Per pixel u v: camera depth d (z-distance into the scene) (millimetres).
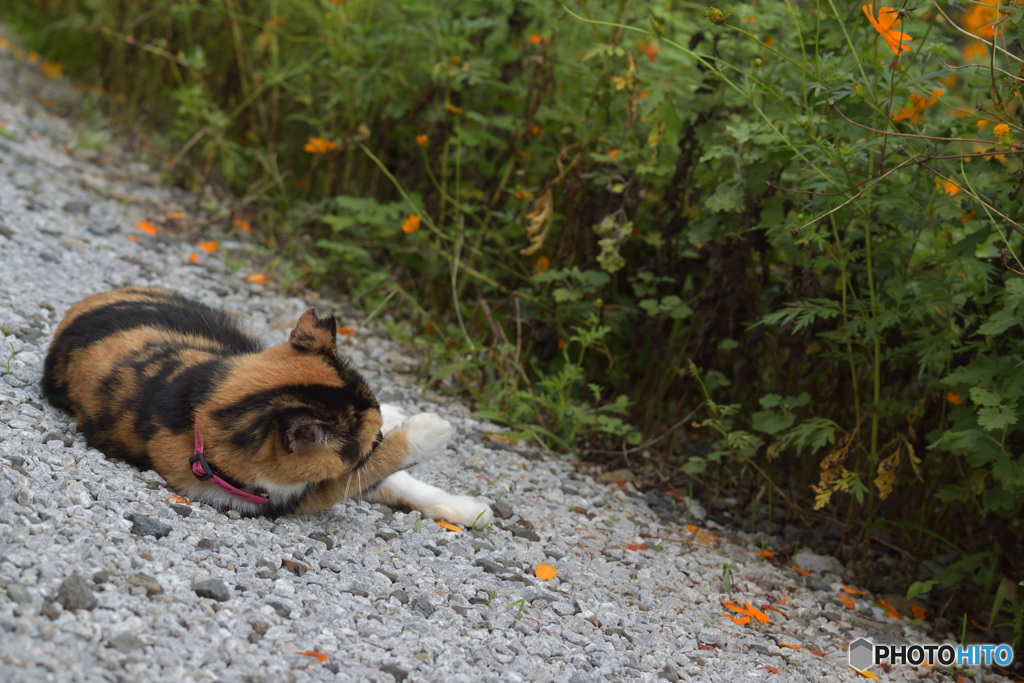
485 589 3441
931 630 4188
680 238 5531
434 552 3627
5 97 8898
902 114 3914
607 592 3783
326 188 7039
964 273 3949
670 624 3668
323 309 6215
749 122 4875
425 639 2965
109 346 3783
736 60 5105
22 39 11180
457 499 3996
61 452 3441
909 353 4469
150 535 3049
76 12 10414
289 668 2598
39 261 5453
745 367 5047
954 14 4723
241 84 7965
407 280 6648
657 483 5113
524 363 5750
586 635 3359
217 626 2688
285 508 3586
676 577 4129
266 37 7473
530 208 5852
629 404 5242
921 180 4113
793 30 4746
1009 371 3732
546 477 4773
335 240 6750
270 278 6484
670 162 5531
